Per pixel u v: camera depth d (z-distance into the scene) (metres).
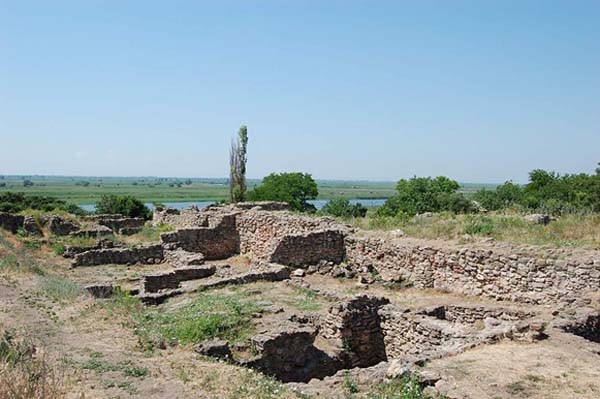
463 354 10.41
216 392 8.37
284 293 17.27
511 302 16.11
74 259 24.23
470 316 14.61
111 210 55.59
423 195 41.91
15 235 29.23
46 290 15.59
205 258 28.11
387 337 14.26
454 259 17.84
